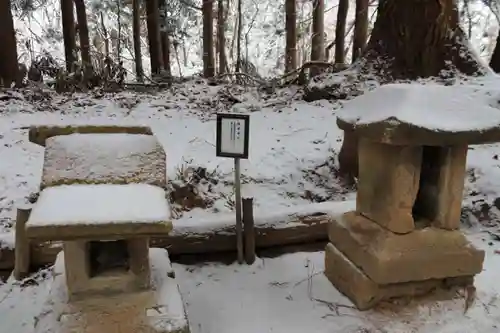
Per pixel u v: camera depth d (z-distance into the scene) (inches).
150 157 113.3
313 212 184.7
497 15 609.3
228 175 228.7
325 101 344.8
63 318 102.9
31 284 155.8
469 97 133.1
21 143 254.8
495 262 173.2
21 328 134.6
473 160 243.4
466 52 340.8
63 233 90.6
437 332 131.0
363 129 131.9
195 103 360.5
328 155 252.8
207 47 644.7
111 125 125.3
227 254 175.5
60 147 112.4
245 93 393.4
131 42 925.2
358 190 151.1
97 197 99.6
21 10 736.3
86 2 793.6
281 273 165.5
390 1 354.9
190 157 245.6
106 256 114.7
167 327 102.0
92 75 426.9
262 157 249.9
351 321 135.7
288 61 584.7
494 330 132.6
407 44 346.6
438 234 138.0
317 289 154.0
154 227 93.4
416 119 121.8
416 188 134.2
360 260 141.3
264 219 179.6
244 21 973.8
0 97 347.9
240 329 133.6
